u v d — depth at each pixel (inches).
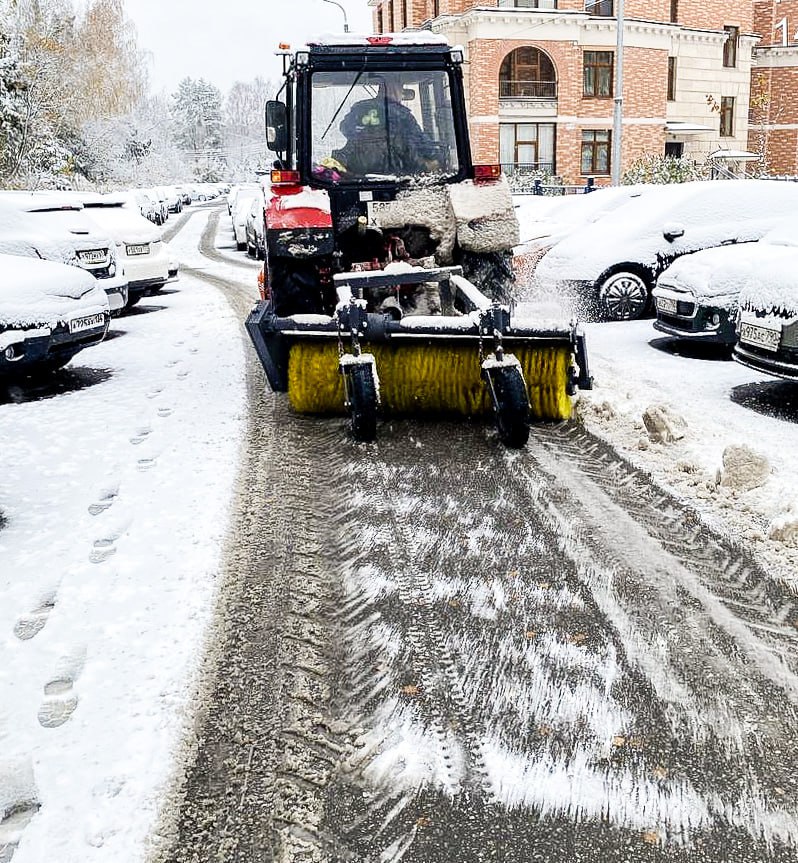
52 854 94.3
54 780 105.3
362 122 272.2
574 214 506.6
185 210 1797.5
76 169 1635.1
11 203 370.0
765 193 391.9
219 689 122.3
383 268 265.9
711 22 1397.6
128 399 278.8
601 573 152.3
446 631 135.3
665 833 96.0
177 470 209.6
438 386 231.1
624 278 396.5
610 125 1338.6
